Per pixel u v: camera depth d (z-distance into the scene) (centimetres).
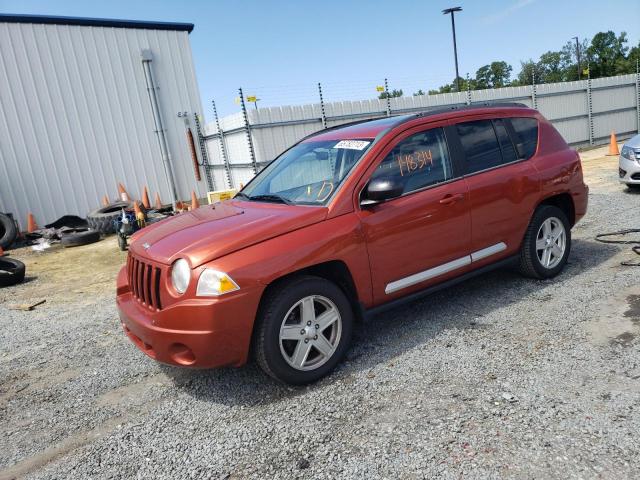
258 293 324
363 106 1543
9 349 497
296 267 338
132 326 357
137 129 1511
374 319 456
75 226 1309
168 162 1558
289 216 356
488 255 449
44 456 304
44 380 414
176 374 396
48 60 1362
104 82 1448
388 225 381
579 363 337
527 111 507
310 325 349
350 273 366
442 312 454
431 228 405
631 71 5659
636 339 361
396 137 405
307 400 332
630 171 912
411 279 399
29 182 1355
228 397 350
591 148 2103
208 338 316
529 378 326
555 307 435
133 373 408
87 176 1441
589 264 539
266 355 334
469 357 363
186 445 297
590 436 262
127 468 281
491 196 442
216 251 323
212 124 1545
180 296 321
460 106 461
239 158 1422
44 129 1368
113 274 804
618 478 231
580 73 6034
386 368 362
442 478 244
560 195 512
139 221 1067
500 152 466
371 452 270
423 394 321
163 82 1555
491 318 428
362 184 379
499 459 252
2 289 765
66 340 506
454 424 286
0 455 309
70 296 690
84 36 1409
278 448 284
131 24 1472
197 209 456
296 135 1402
